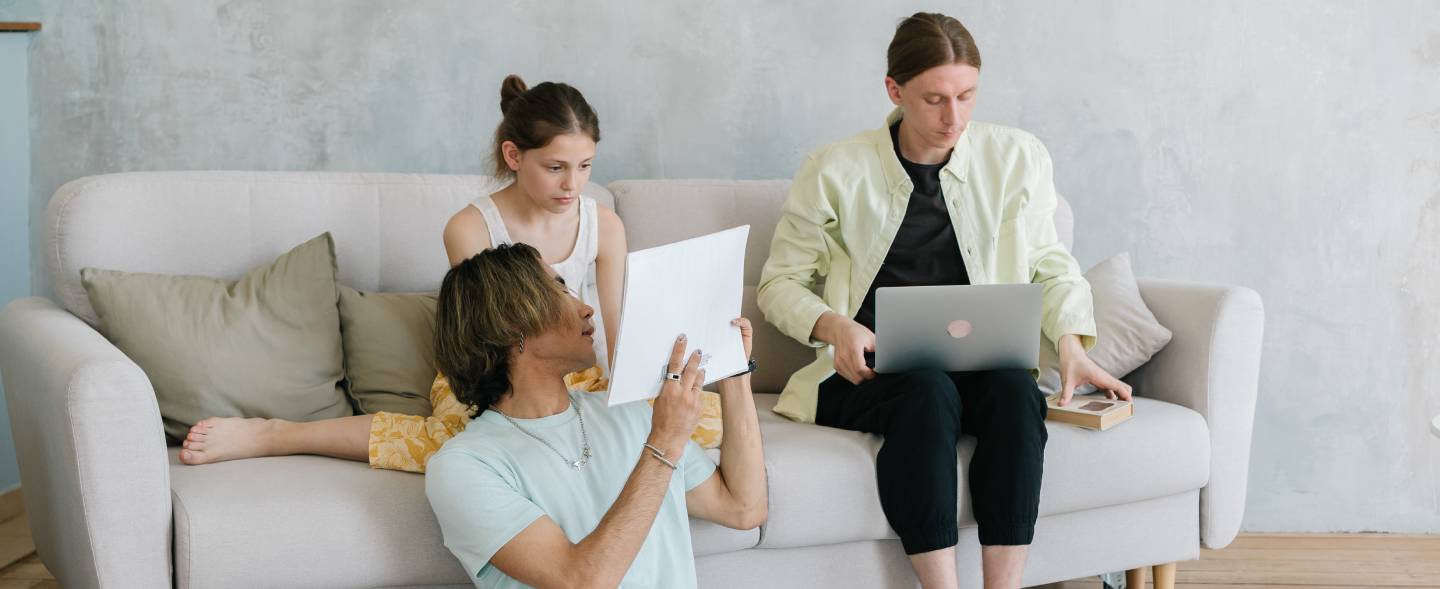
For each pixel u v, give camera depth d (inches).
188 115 107.0
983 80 110.0
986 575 76.5
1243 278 112.5
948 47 82.7
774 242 93.5
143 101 106.7
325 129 107.9
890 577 79.6
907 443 75.5
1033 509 75.6
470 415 65.2
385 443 71.4
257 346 79.3
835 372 87.4
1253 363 88.7
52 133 107.3
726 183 101.2
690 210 99.0
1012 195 89.9
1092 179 111.5
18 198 107.7
